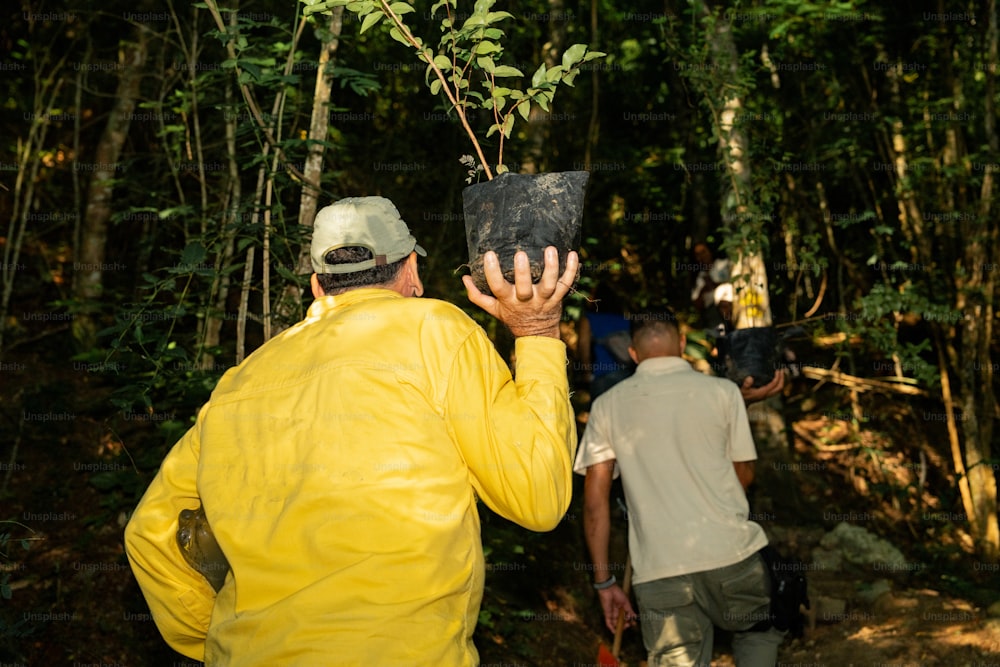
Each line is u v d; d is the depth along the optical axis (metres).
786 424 8.33
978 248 7.03
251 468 1.72
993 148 6.84
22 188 6.15
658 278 9.66
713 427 3.36
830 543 6.61
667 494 3.33
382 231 1.88
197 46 5.64
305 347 1.79
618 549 6.27
